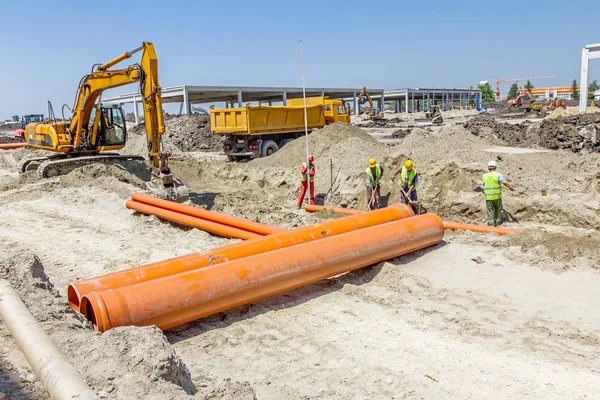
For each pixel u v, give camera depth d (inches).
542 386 190.7
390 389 190.1
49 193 590.9
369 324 246.4
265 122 914.7
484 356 213.9
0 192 633.6
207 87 1845.5
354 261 294.5
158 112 522.0
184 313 232.5
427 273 313.7
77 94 666.2
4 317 183.9
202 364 210.5
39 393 144.6
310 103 1082.1
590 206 397.1
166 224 456.8
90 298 218.4
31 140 761.6
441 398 183.9
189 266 267.1
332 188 577.3
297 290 288.0
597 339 223.8
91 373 154.1
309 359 214.2
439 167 495.8
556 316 248.5
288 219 477.1
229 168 733.9
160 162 532.7
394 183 524.4
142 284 232.8
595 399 181.6
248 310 263.1
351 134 781.9
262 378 199.0
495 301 268.2
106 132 716.0
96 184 599.8
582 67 1165.1
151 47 514.6
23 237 414.6
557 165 524.4
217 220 408.8
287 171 650.2
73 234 422.9
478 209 452.4
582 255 315.0
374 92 2655.0
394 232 319.9
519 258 326.6
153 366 160.4
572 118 832.3
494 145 637.3
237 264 255.6
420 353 217.3
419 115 2770.7
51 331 181.9
